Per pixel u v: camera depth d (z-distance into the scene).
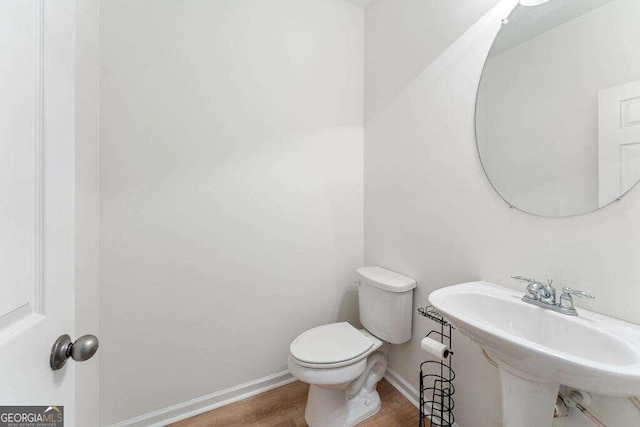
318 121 1.76
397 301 1.44
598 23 0.83
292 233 1.70
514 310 0.94
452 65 1.27
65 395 0.52
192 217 1.43
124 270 1.29
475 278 1.19
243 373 1.58
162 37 1.33
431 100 1.39
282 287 1.68
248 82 1.54
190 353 1.45
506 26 1.05
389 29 1.66
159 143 1.34
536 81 0.98
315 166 1.76
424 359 1.45
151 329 1.36
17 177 0.41
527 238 1.01
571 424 0.89
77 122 1.03
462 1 1.22
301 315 1.75
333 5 1.78
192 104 1.41
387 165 1.70
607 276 0.82
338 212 1.85
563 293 0.86
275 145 1.63
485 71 1.13
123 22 1.25
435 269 1.38
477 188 1.17
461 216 1.25
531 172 0.99
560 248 0.92
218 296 1.51
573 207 0.89
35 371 0.44
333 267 1.84
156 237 1.35
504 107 1.07
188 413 1.44
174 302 1.40
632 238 0.77
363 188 1.93
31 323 0.44
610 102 0.81
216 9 1.45
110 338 1.27
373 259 1.85
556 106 0.93
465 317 0.83
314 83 1.74
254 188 1.58
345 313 1.89
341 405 1.35
